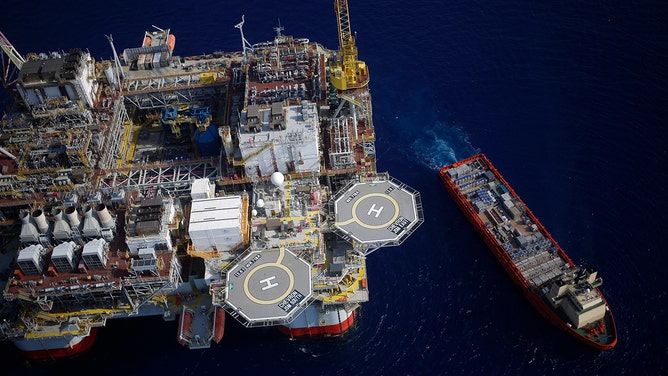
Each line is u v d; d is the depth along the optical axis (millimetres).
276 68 148250
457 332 129500
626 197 146875
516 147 157875
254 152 132125
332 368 126250
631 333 127062
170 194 135875
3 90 172750
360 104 140125
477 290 135625
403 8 187875
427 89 170125
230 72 156875
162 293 130375
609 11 183125
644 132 157875
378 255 141500
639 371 122438
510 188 148625
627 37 177125
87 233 125562
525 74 171500
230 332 132375
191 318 130000
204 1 189750
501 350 126812
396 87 170875
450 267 139500
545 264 136250
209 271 126125
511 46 177500
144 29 185250
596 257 137750
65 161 138625
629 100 164250
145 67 159125
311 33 182625
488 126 162375
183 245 131500
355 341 130000
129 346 131250
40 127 143125
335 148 136750
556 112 163375
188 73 156875
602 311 127562
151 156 151250
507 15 184375
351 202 131125
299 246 125438
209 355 129000
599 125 160000
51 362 131500
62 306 128625
